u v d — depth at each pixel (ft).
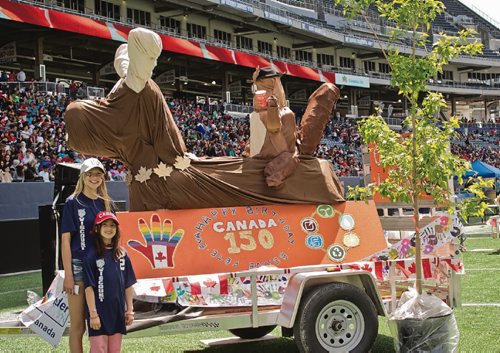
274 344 23.48
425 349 18.25
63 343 24.58
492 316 26.84
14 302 35.24
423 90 19.34
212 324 18.89
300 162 22.61
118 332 15.92
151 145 20.85
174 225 20.08
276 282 20.06
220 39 144.66
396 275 20.93
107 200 16.66
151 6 126.41
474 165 92.32
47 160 64.13
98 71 123.03
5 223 48.67
